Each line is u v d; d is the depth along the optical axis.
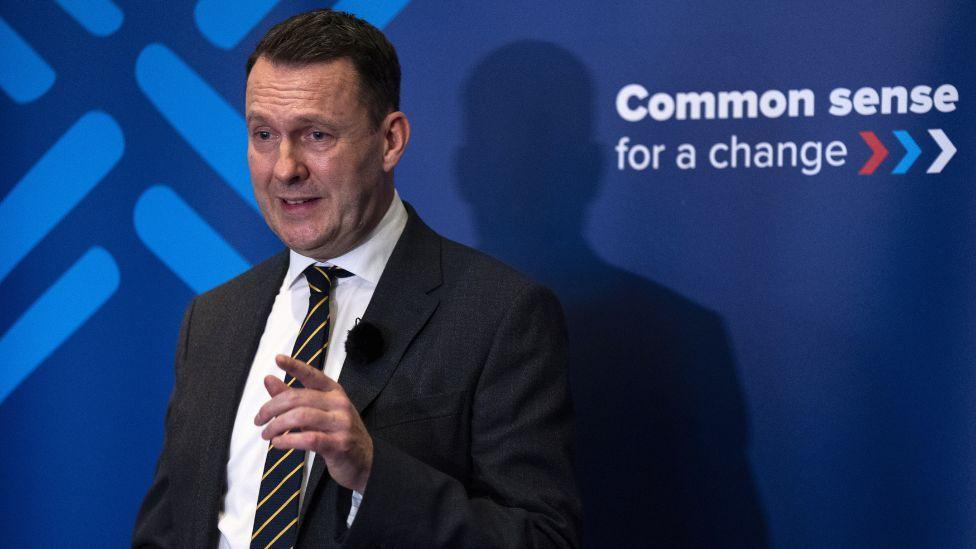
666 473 2.91
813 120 2.80
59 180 3.24
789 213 2.82
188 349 2.52
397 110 2.33
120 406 3.22
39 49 3.25
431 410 2.19
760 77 2.83
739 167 2.85
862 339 2.78
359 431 1.92
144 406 3.21
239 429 2.30
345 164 2.18
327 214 2.21
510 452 2.17
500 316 2.25
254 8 3.15
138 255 3.21
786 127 2.81
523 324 2.26
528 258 2.99
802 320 2.82
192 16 3.18
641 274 2.92
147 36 3.20
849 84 2.77
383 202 2.34
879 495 2.77
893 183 2.76
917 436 2.75
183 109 3.19
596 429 2.96
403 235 2.38
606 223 2.94
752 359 2.85
